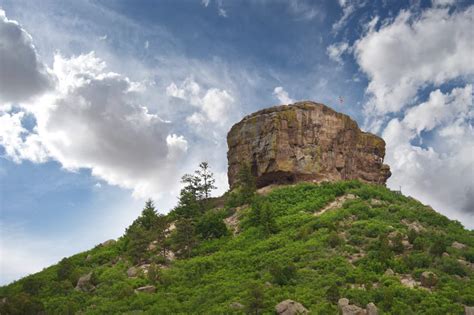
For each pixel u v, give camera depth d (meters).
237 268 70.19
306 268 64.75
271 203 94.31
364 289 56.72
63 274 76.75
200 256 78.56
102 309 61.25
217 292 61.91
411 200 95.62
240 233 85.19
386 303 52.47
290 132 104.94
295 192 97.12
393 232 72.19
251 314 53.56
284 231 80.69
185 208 89.44
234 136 112.31
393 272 61.59
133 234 84.50
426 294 54.59
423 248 67.06
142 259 79.75
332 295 54.69
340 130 109.50
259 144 105.62
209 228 85.88
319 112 108.12
